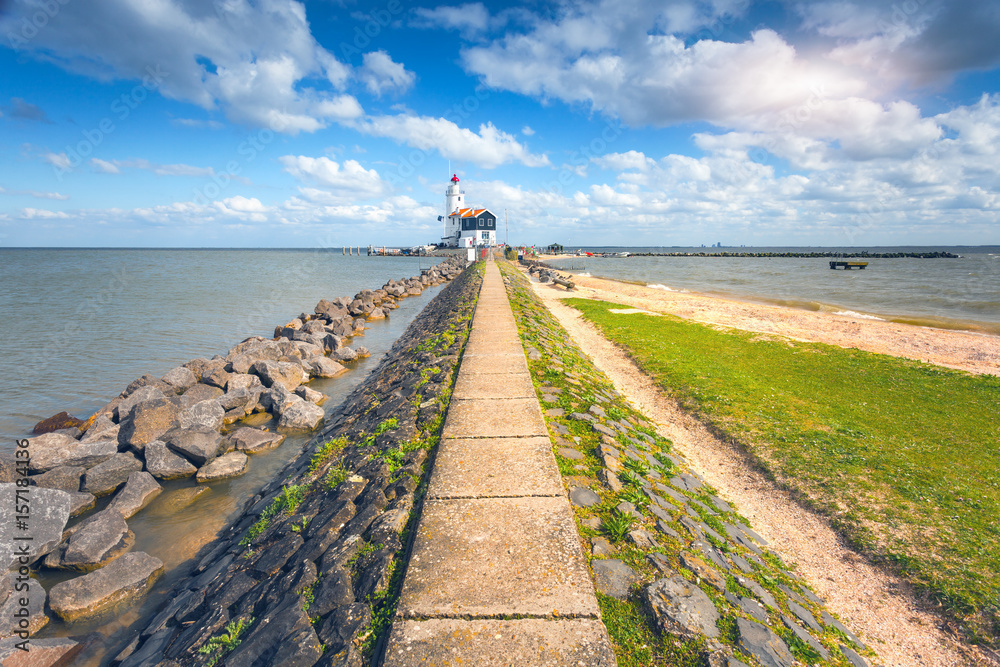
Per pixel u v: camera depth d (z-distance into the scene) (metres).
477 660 2.59
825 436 7.36
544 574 3.24
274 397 11.64
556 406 6.82
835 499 5.73
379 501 4.38
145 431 8.75
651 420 8.74
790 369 11.35
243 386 12.91
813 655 3.10
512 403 6.60
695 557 3.75
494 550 3.49
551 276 42.62
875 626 3.91
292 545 4.25
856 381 10.29
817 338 16.50
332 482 5.24
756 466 6.80
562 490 4.32
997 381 10.21
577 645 2.68
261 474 8.44
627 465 5.30
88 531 5.98
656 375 11.12
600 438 5.89
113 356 17.98
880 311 25.72
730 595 3.41
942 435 7.37
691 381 10.27
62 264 88.19
